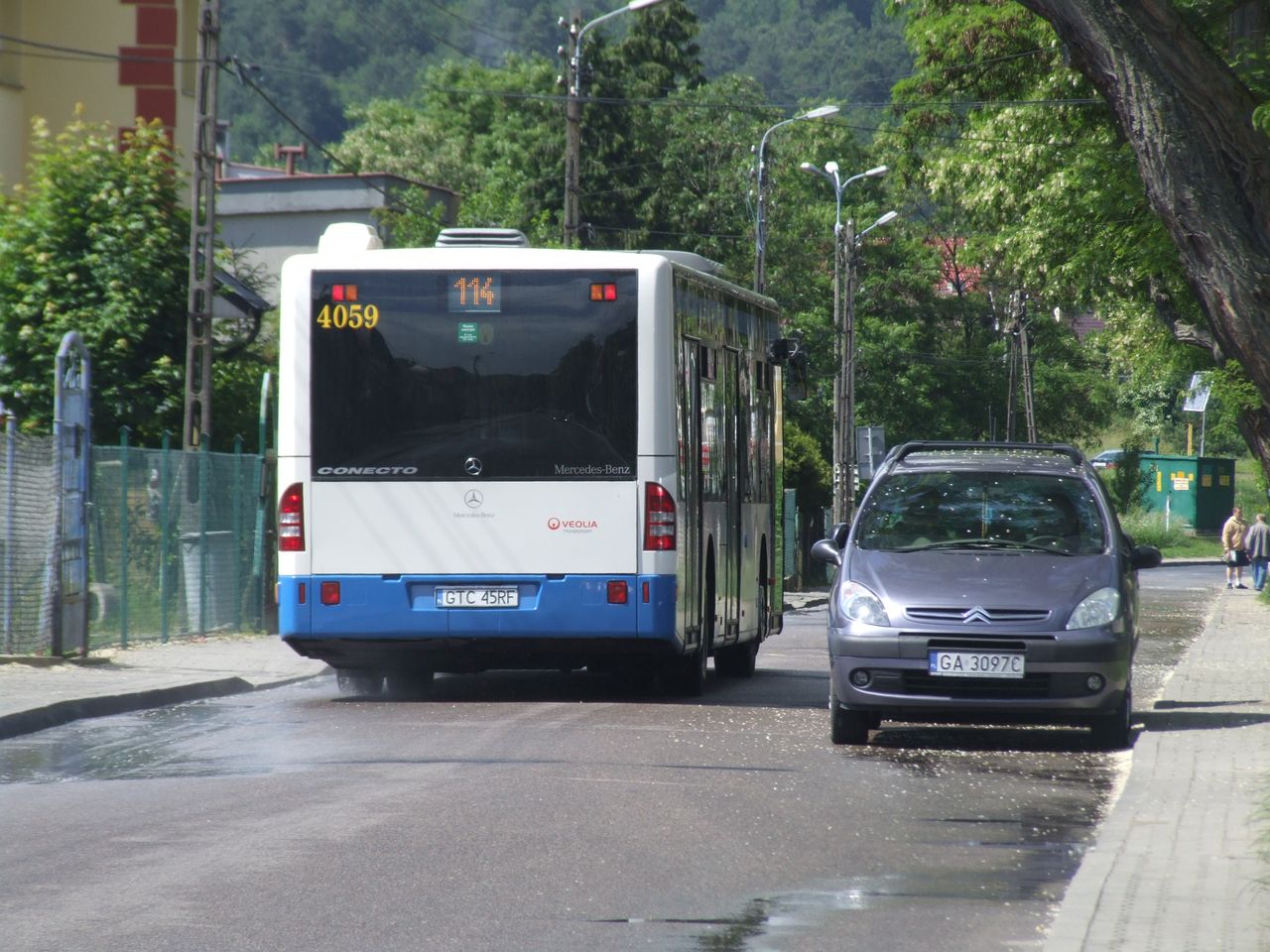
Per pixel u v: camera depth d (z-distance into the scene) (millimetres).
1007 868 23906
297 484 43875
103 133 88938
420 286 43719
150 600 61688
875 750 35875
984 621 35625
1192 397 130500
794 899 21750
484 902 21359
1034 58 94312
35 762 33500
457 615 43469
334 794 29047
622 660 45031
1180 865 22969
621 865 23641
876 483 40406
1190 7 36281
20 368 83562
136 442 83312
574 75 107812
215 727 39188
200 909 20922
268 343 93062
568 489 43406
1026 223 101938
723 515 50125
